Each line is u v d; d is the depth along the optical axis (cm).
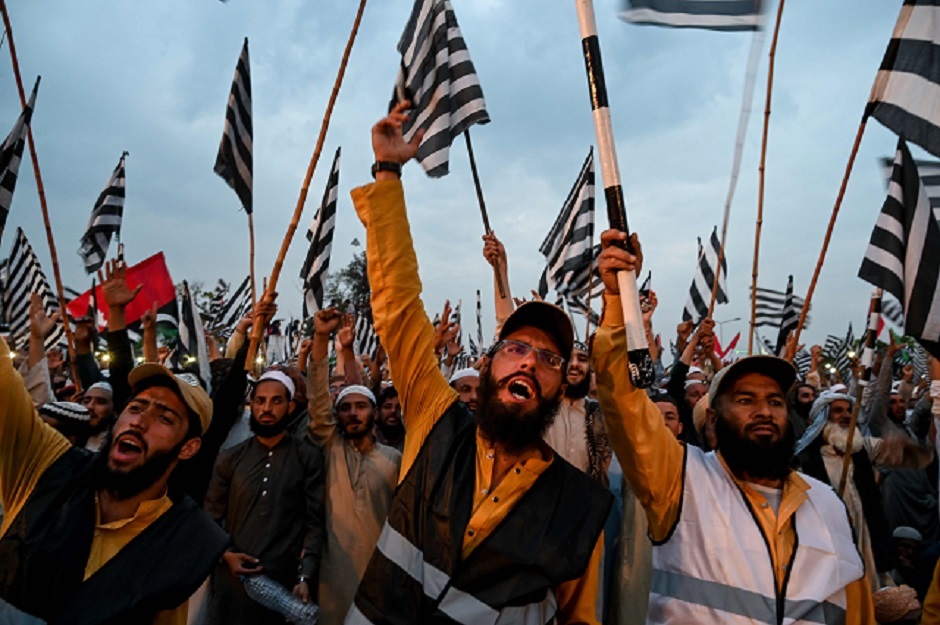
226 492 458
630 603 403
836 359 1512
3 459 232
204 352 588
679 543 257
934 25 341
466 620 217
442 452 247
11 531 221
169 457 243
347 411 480
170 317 695
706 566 251
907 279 367
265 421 454
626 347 240
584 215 718
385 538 240
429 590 223
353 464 475
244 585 408
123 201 704
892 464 560
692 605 248
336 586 442
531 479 240
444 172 495
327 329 487
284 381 467
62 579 215
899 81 346
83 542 222
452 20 517
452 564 224
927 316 355
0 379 233
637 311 224
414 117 518
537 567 222
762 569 247
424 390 270
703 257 924
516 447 244
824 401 606
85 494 233
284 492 446
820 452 594
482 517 231
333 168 706
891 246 378
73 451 246
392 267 271
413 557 231
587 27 232
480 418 249
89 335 521
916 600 371
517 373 247
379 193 274
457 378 580
